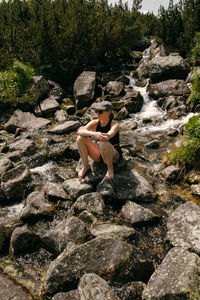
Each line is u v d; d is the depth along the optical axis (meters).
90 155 3.79
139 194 3.52
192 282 2.05
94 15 10.38
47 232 2.91
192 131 4.22
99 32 9.88
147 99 7.88
